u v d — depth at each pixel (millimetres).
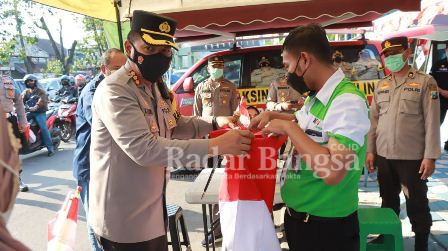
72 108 8523
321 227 1519
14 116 4863
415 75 2742
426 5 5848
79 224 3924
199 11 3301
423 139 2709
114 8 3320
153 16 1504
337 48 5184
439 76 5672
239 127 1752
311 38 1417
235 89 5172
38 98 7000
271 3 3287
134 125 1452
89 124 2719
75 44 24016
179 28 3314
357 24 5453
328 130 1380
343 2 3301
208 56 5750
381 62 5062
